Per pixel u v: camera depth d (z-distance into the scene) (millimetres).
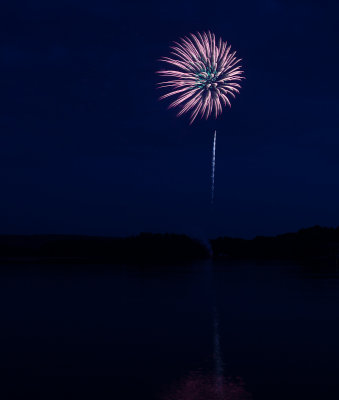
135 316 28484
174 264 95188
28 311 30812
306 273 66562
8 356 18328
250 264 95125
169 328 24375
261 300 36219
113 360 17547
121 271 72312
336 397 13078
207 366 16547
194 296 39094
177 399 12984
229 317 27938
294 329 23844
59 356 18234
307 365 16578
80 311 30703
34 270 74375
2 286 48500
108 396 13242
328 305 33031
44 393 13562
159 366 16578
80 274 65812
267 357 17844
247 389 13828
